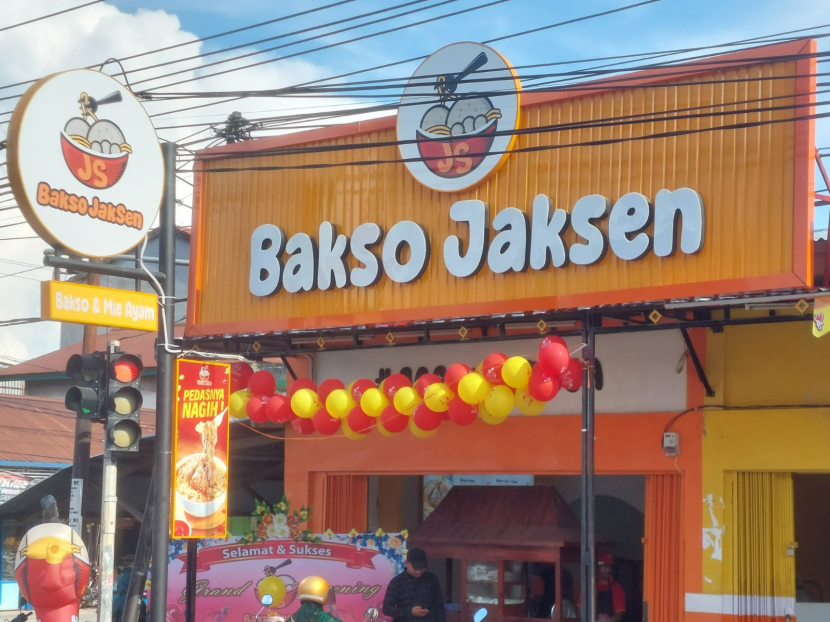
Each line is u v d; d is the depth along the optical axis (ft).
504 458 39.65
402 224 39.06
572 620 37.55
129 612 37.81
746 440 34.42
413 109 38.99
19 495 57.88
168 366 34.27
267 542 40.37
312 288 41.16
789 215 30.25
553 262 35.04
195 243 44.65
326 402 36.76
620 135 34.42
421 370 42.27
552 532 38.04
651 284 32.91
